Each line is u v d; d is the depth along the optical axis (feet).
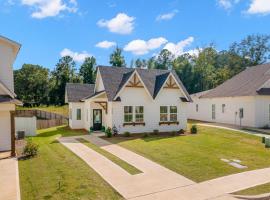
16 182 36.47
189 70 220.84
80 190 33.40
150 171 41.73
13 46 61.62
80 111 105.60
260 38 254.88
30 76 247.29
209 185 35.35
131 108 84.33
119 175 39.73
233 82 116.37
